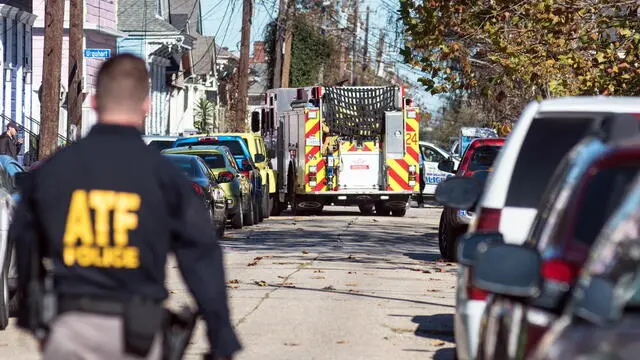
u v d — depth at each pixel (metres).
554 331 10.29
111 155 11.52
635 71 48.69
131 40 138.00
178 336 11.79
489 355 13.49
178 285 38.31
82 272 11.39
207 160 67.94
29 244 11.66
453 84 49.97
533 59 48.91
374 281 39.78
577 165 12.55
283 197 88.94
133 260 11.39
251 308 32.81
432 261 47.56
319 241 58.81
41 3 111.69
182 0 180.88
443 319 31.03
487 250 11.76
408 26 48.84
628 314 10.09
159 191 11.48
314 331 28.88
